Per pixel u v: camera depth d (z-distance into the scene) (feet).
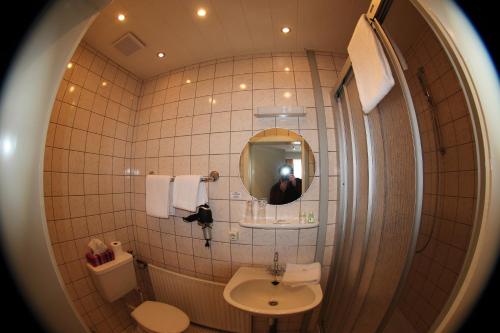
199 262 4.94
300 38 4.37
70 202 4.40
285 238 4.49
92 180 4.78
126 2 3.47
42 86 1.26
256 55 4.91
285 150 4.60
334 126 4.50
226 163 4.77
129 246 5.48
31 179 1.20
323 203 4.35
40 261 1.25
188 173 5.00
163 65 5.31
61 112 4.33
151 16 3.77
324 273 4.48
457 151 3.08
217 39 4.40
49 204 4.12
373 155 3.18
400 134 2.44
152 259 5.41
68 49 1.38
